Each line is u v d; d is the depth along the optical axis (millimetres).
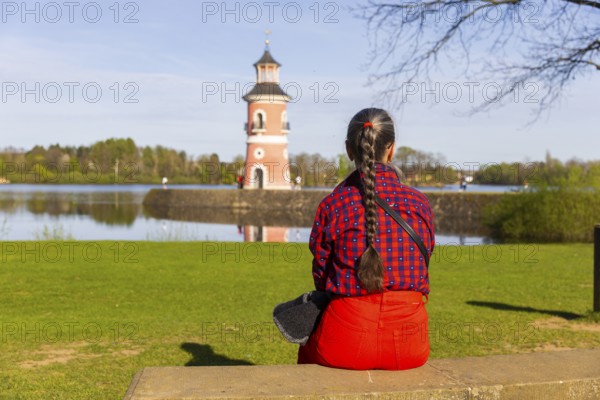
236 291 11062
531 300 10352
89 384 5828
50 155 61875
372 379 3195
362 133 3373
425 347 3375
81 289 11148
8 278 12195
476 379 3227
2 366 6387
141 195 85562
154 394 2975
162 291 11016
